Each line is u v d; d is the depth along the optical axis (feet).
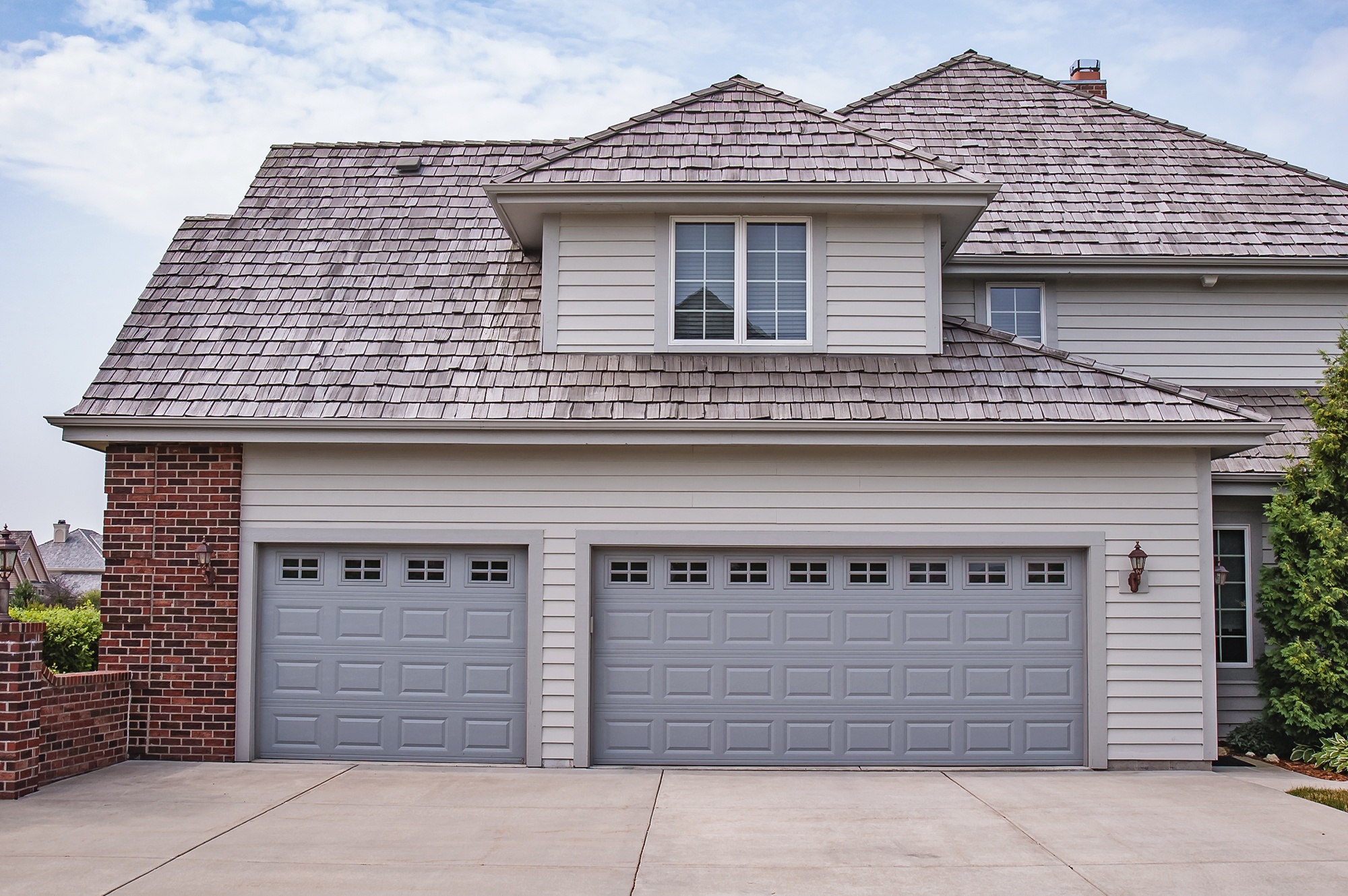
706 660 33.06
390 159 45.62
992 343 35.55
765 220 35.60
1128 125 47.75
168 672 32.68
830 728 32.89
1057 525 32.89
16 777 27.43
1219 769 32.83
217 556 32.86
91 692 30.78
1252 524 37.83
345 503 33.04
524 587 33.19
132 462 33.12
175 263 38.55
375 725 32.99
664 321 35.01
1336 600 32.86
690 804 27.32
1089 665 32.50
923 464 33.01
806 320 35.32
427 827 24.89
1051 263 40.29
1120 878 21.18
